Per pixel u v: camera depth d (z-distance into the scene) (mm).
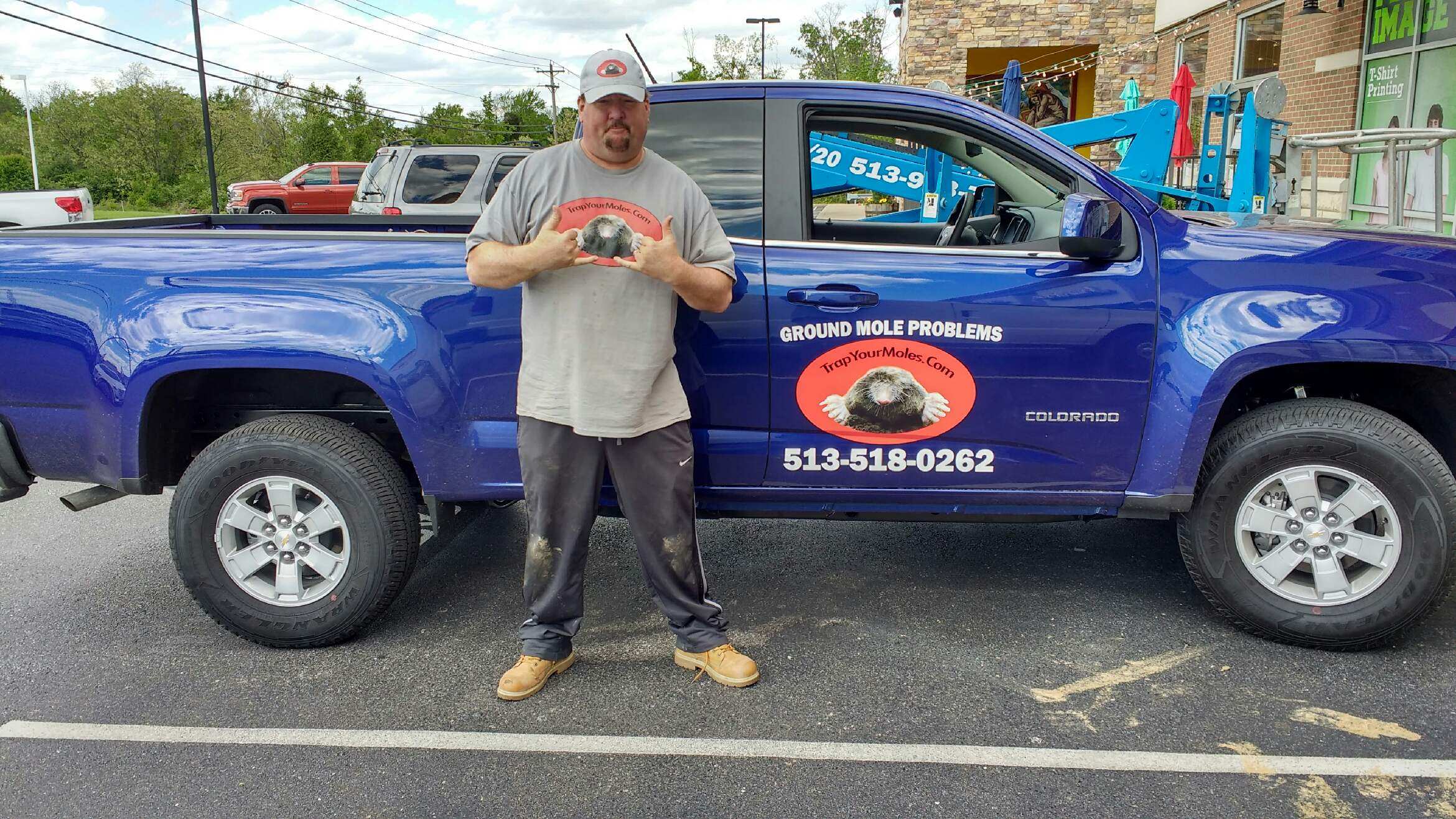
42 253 3234
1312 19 11031
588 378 2768
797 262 3137
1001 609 3621
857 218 5500
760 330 3135
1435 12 8898
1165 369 3135
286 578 3295
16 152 70750
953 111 3240
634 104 2648
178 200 50594
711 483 3285
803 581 3916
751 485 3295
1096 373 3146
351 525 3227
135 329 3152
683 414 2932
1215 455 3215
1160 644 3332
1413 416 3535
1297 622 3203
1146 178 6668
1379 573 3133
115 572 4082
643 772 2648
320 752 2756
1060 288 3109
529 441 2891
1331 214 10703
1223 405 3277
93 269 3201
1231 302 3082
